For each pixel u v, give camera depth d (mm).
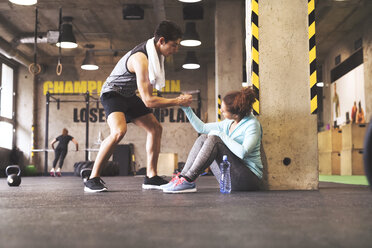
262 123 3582
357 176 8883
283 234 1256
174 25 3117
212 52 14023
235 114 3068
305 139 3580
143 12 9836
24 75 15125
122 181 6461
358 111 11250
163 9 9781
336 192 3189
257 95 3604
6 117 14328
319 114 14945
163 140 15227
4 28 12078
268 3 3660
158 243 1113
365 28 10867
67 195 3025
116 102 3232
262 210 1914
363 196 2773
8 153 14383
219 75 9336
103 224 1482
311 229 1353
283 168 3553
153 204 2223
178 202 2328
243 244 1096
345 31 12000
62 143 11148
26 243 1122
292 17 3656
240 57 9352
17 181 4734
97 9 10414
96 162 3348
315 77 3605
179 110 15344
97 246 1075
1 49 12125
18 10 10172
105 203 2311
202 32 11867
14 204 2311
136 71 3086
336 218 1628
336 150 10492
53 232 1311
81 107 15523
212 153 3010
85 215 1753
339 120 12820
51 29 12219
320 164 11430
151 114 3482
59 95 15344
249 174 3088
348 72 12055
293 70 3631
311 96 3605
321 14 10617
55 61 15375
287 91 3613
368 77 10664
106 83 3242
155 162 3648
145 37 12938
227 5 9430
